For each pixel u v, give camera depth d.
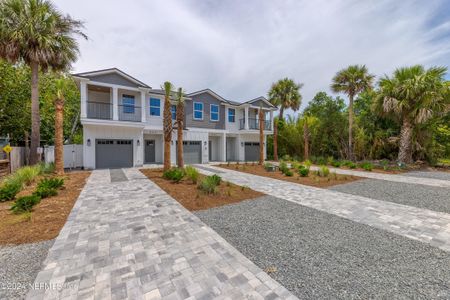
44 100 15.16
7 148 9.73
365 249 3.11
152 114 15.46
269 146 22.44
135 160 13.99
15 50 9.49
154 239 3.36
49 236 3.41
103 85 12.73
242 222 4.18
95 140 12.78
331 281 2.34
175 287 2.20
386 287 2.24
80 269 2.51
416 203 5.61
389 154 16.94
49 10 10.09
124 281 2.29
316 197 6.24
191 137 16.98
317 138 19.56
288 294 2.12
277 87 22.88
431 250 3.08
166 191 6.61
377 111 14.78
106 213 4.58
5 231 3.55
